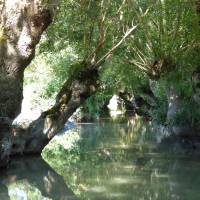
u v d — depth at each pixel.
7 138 13.06
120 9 17.12
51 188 11.24
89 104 32.31
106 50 16.98
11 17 12.30
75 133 24.20
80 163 14.95
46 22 12.61
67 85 16.39
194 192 10.84
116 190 11.07
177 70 20.94
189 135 20.84
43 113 15.98
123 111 40.00
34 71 28.73
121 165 14.62
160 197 10.32
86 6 16.72
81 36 17.64
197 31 18.33
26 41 12.41
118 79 29.28
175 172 13.45
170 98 23.05
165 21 19.08
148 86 31.42
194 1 17.75
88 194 10.62
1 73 12.27
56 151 17.38
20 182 11.93
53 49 18.89
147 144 20.09
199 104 19.69
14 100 12.64
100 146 19.16
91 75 16.38
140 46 20.55
